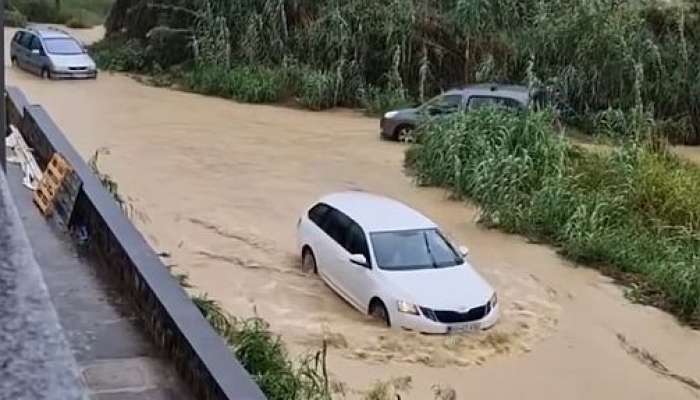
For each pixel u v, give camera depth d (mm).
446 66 28844
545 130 18609
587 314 12773
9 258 1445
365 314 12273
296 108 27656
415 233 12836
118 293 5969
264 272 13383
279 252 14273
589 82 25766
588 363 11156
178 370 4809
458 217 16844
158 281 5438
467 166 18000
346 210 13258
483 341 11547
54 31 32594
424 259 12492
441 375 10430
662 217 16578
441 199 17828
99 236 6699
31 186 8492
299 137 23188
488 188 17156
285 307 12156
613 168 17828
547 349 11492
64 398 1257
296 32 30062
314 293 12852
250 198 17109
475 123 19078
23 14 47125
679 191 17031
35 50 30828
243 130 23734
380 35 28719
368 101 27438
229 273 13156
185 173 18734
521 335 11883
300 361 9031
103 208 6754
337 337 11164
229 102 28094
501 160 17531
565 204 16234
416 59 28719
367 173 19547
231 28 30875
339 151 21641
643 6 27578
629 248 14984
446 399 9656
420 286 11914
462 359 10961
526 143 18422
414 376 10289
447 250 12820
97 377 4762
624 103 25562
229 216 15859
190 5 32312
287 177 18875
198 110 26312
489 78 27438
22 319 1338
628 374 10953
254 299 12297
